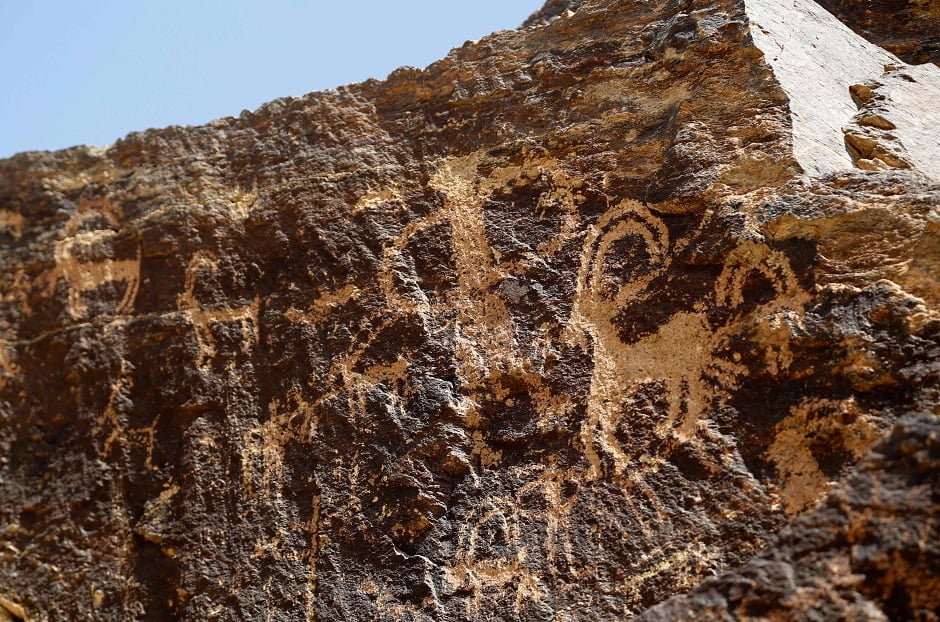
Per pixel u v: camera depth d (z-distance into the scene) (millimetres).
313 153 4738
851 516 2459
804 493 3057
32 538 4340
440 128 4605
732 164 3766
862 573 2381
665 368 3568
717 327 3508
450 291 4176
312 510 3910
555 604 3320
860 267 3279
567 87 4461
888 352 3051
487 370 3902
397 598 3584
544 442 3672
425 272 4254
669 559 3191
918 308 3068
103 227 4930
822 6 5402
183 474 4180
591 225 4062
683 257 3703
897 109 4086
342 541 3793
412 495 3744
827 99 4098
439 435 3820
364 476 3879
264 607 3791
